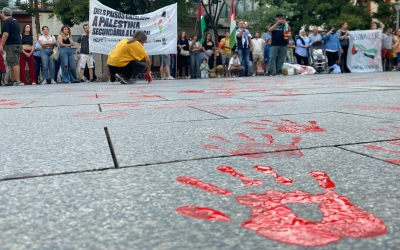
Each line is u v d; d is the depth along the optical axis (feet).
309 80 29.53
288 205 3.39
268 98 14.15
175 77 45.21
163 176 4.38
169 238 2.78
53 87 28.35
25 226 3.05
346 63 52.70
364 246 2.59
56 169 4.78
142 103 13.08
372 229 2.86
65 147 6.09
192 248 2.62
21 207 3.47
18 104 14.15
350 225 2.93
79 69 43.96
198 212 3.25
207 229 2.91
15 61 34.37
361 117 8.93
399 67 53.93
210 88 21.22
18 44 34.24
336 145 5.98
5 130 7.91
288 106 11.37
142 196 3.71
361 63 52.80
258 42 50.29
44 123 8.80
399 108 10.55
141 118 9.23
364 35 52.54
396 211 3.25
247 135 6.84
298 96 14.83
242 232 2.83
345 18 74.33
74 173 4.59
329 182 4.12
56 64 40.65
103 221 3.12
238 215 3.16
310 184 4.05
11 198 3.72
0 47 33.81
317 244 2.62
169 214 3.23
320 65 49.57
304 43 50.08
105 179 4.31
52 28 89.30
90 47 39.63
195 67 46.55
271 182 4.13
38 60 39.34
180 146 5.98
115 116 9.72
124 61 28.84
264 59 51.29
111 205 3.48
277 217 3.10
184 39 47.47
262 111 10.24
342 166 4.78
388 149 5.69
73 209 3.40
